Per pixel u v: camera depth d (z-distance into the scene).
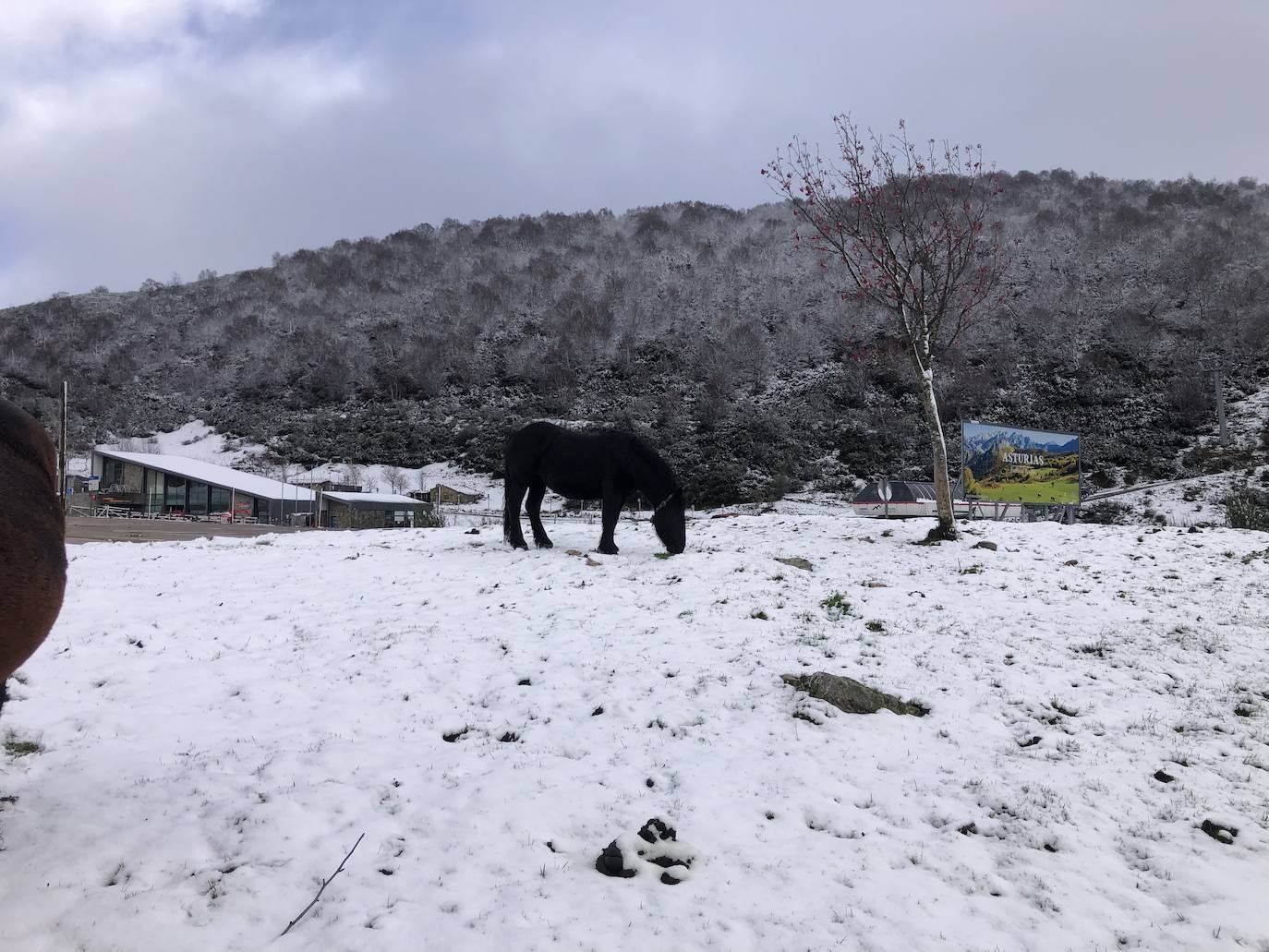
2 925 3.47
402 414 83.75
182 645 7.91
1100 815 4.98
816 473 56.81
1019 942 3.73
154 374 104.00
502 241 151.25
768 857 4.41
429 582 10.52
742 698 6.68
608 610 9.03
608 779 5.27
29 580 2.90
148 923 3.59
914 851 4.51
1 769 5.09
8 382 96.31
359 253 154.38
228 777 5.10
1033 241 98.75
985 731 6.20
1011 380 68.31
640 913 3.84
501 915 3.76
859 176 14.79
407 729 6.04
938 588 10.38
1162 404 60.12
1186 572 11.38
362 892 3.92
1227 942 3.72
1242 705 6.66
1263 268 83.56
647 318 102.56
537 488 13.18
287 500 47.41
